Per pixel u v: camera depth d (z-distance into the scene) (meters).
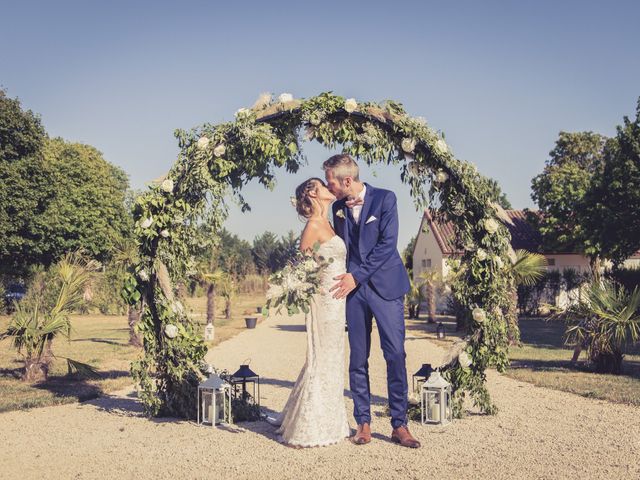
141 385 6.82
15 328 10.01
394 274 5.75
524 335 19.17
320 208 5.85
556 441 5.69
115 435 6.11
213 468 4.91
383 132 6.72
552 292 28.62
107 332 21.91
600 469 4.78
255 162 6.79
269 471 4.81
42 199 30.44
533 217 32.59
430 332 20.23
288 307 5.59
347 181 5.71
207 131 6.72
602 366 10.85
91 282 11.23
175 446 5.63
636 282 24.34
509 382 9.77
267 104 6.77
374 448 5.47
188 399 6.86
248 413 6.82
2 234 28.55
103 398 8.43
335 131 6.73
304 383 5.67
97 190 40.12
